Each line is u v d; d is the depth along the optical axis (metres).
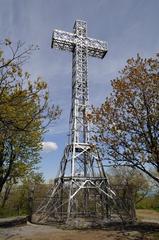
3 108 10.08
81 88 32.16
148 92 18.56
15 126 10.95
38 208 26.42
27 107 11.05
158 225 22.27
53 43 33.28
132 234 17.44
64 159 30.94
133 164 18.12
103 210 26.95
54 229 20.22
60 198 27.61
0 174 18.81
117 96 19.12
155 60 18.73
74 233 18.09
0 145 16.22
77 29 34.41
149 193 50.56
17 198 37.28
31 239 15.87
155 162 17.55
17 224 23.52
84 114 31.02
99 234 17.59
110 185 27.73
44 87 10.98
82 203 29.09
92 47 33.97
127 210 24.92
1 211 33.62
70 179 28.19
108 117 19.38
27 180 23.48
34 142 19.42
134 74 18.84
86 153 30.23
